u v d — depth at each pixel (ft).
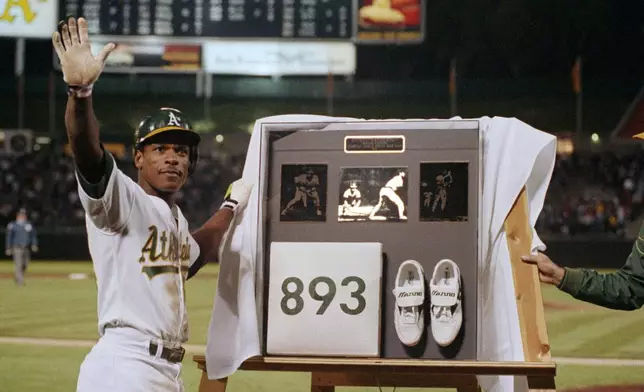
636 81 143.13
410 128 11.86
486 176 11.54
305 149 12.05
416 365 10.87
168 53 114.52
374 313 11.46
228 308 12.02
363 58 151.74
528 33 145.38
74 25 10.48
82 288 66.80
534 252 11.25
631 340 38.19
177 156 12.32
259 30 112.47
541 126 145.48
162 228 11.94
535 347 10.71
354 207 11.83
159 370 11.55
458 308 11.14
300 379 26.84
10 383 26.11
